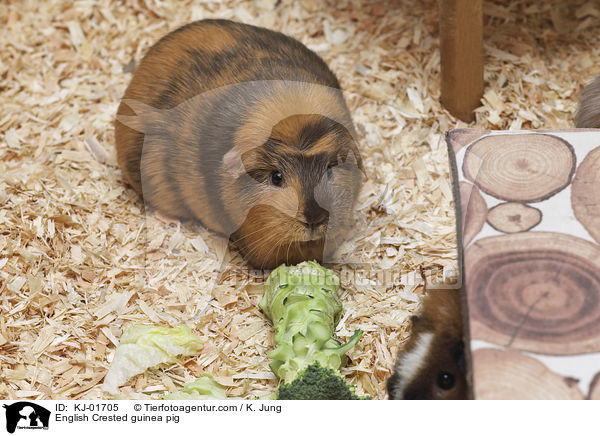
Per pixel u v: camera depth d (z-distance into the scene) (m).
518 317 0.81
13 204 1.06
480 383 0.79
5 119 1.15
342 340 0.96
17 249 1.02
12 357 0.95
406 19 1.24
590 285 0.82
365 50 1.21
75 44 1.24
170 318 0.98
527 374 0.79
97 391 0.94
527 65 1.17
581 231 0.85
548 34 1.21
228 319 0.98
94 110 1.17
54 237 1.03
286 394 0.88
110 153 1.12
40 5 1.28
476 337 0.81
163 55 1.06
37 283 1.00
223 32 1.06
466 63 1.11
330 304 0.96
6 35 1.25
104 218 1.06
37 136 1.14
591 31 1.21
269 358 0.93
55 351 0.96
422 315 0.91
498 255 0.84
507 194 0.87
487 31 1.21
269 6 1.27
